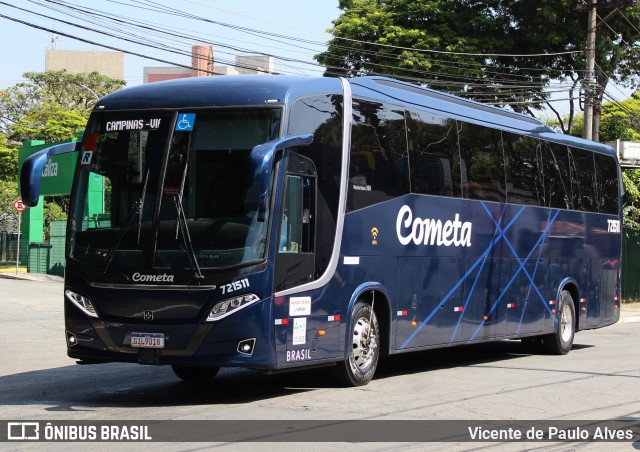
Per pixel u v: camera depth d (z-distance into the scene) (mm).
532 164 15977
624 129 40812
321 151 10656
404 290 12320
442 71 35156
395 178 12125
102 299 9953
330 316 10758
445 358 15859
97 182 10391
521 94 34125
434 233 13000
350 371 11297
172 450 7484
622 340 20328
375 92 11922
